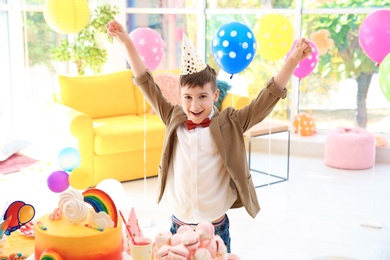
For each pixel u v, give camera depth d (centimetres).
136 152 507
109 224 166
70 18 485
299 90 626
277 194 475
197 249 168
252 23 629
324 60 608
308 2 606
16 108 619
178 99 557
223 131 230
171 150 241
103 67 637
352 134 555
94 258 161
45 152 555
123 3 642
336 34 598
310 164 570
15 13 598
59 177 342
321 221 414
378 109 600
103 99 552
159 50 430
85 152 483
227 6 639
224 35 414
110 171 496
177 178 236
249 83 640
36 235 166
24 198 454
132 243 176
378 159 575
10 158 522
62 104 536
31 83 631
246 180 230
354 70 600
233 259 182
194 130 233
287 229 398
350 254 356
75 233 162
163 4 650
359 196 470
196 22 648
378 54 439
